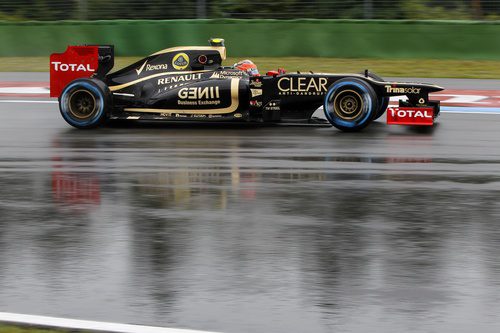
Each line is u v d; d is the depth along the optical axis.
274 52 37.78
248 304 9.26
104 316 8.95
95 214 12.93
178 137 19.64
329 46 37.47
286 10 39.72
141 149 18.16
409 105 21.31
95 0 40.78
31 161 17.03
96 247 11.29
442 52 36.56
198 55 20.81
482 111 24.09
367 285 9.79
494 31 35.97
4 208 13.34
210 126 21.28
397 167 16.14
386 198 13.78
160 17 40.34
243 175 15.52
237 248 11.20
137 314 8.99
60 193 14.29
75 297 9.50
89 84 20.55
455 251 10.99
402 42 36.84
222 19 37.88
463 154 17.48
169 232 11.95
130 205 13.45
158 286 9.81
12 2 41.59
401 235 11.72
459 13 38.03
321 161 16.70
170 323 8.74
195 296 9.50
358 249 11.11
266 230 12.02
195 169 16.08
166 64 20.95
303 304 9.24
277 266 10.46
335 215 12.78
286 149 17.97
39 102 26.58
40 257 10.88
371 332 8.49
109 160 17.02
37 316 8.95
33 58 39.78
